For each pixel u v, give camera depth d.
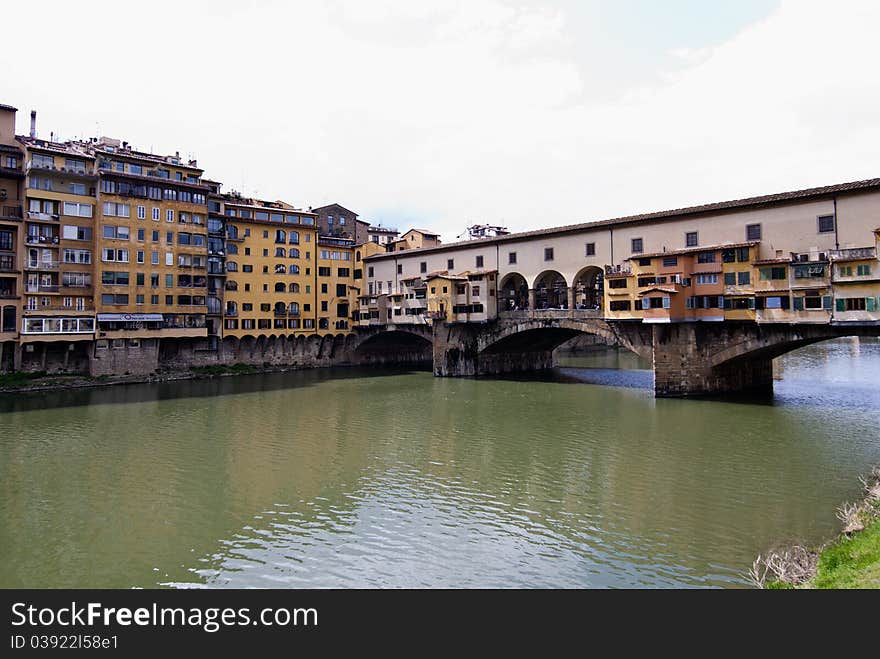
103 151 60.72
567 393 52.53
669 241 49.59
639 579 16.69
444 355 67.44
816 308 40.03
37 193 55.81
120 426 38.72
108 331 59.34
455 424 39.06
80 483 26.44
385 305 79.25
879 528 16.27
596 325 54.19
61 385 56.25
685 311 46.66
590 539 19.77
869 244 38.53
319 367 80.88
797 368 69.69
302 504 23.64
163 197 63.69
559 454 30.91
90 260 59.22
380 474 27.67
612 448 31.91
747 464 28.31
